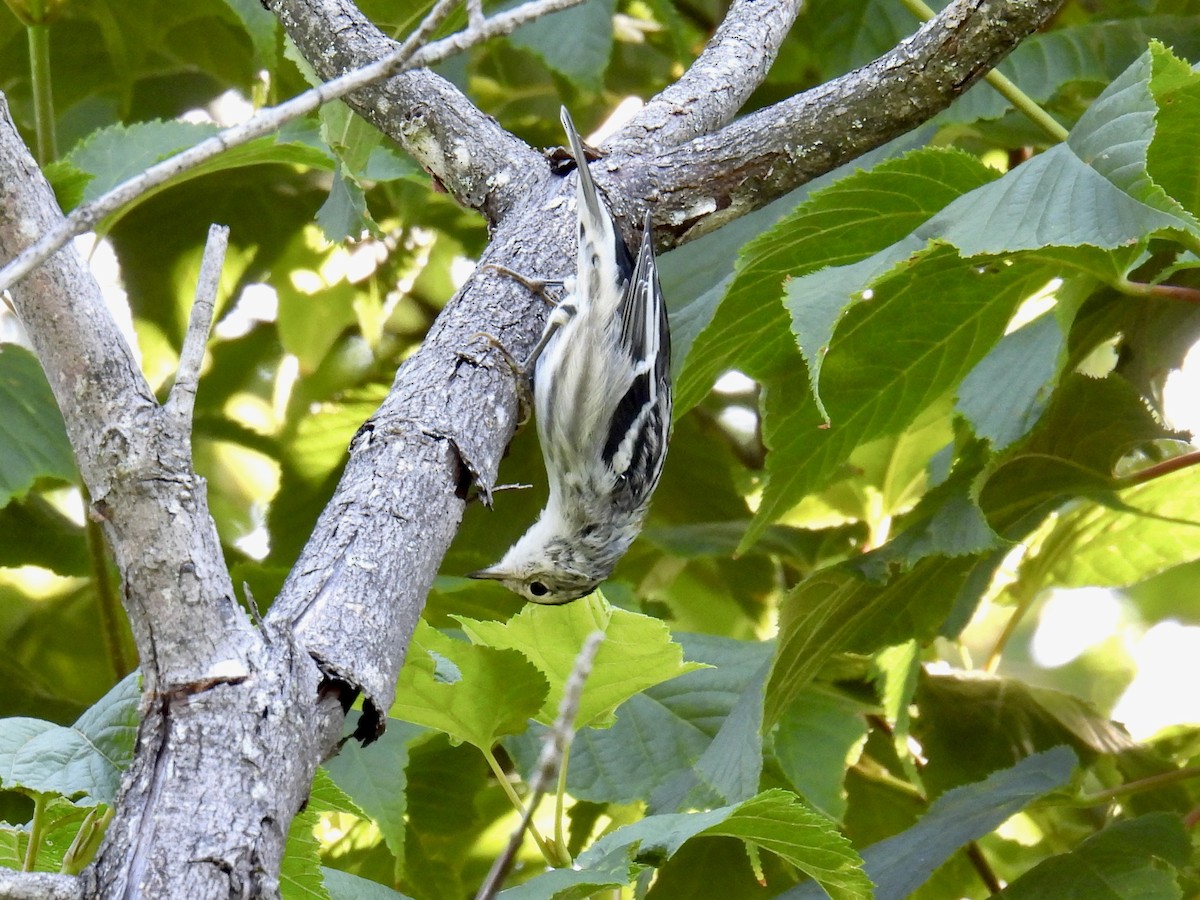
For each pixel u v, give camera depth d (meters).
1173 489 7.62
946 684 8.12
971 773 7.75
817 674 7.62
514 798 4.91
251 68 9.66
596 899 5.81
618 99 9.82
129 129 7.34
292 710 3.20
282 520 9.31
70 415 3.32
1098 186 4.54
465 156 5.61
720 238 7.71
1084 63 7.30
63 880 2.89
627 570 9.93
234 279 10.06
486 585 8.05
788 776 6.98
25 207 3.51
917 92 5.50
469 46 3.46
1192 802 7.65
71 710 8.28
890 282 5.54
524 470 9.54
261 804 3.03
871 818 8.20
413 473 4.06
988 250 4.53
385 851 8.06
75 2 9.06
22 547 8.68
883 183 5.31
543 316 4.88
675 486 9.67
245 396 10.77
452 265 10.30
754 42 6.35
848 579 6.04
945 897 8.09
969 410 6.36
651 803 6.52
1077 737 7.92
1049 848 8.48
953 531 6.01
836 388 6.05
